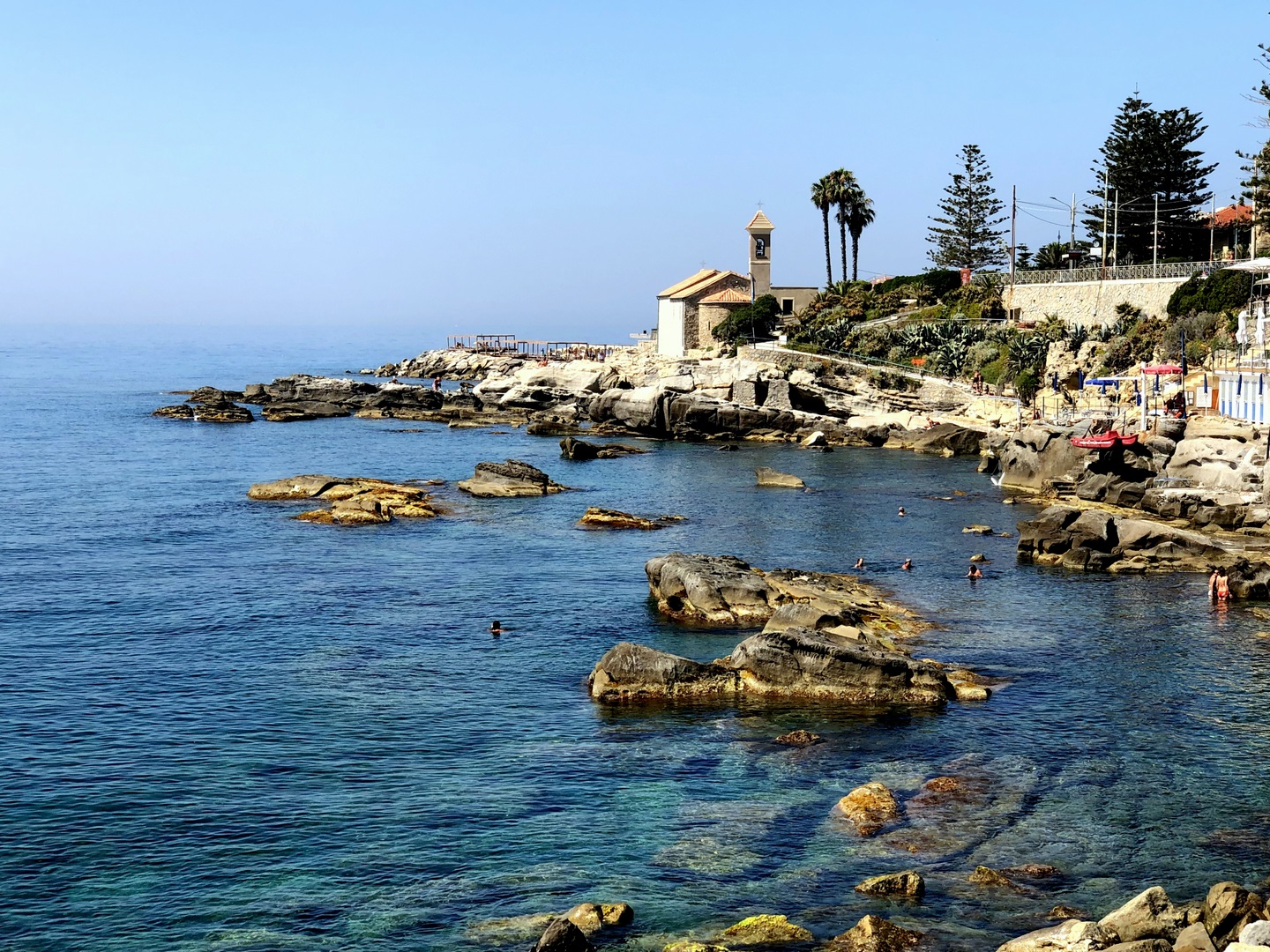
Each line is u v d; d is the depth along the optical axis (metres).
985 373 137.50
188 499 90.06
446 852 32.44
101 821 34.44
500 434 141.12
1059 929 25.95
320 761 38.97
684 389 141.12
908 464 112.56
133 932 28.50
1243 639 52.28
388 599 59.91
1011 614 56.69
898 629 53.12
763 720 42.81
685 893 30.08
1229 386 91.69
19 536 75.25
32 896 30.14
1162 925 25.86
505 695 45.53
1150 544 67.06
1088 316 139.00
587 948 26.78
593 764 38.69
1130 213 146.12
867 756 39.25
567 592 61.25
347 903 29.80
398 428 146.12
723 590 55.91
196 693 45.56
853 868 31.33
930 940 27.52
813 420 131.62
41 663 49.06
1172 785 36.72
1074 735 41.03
